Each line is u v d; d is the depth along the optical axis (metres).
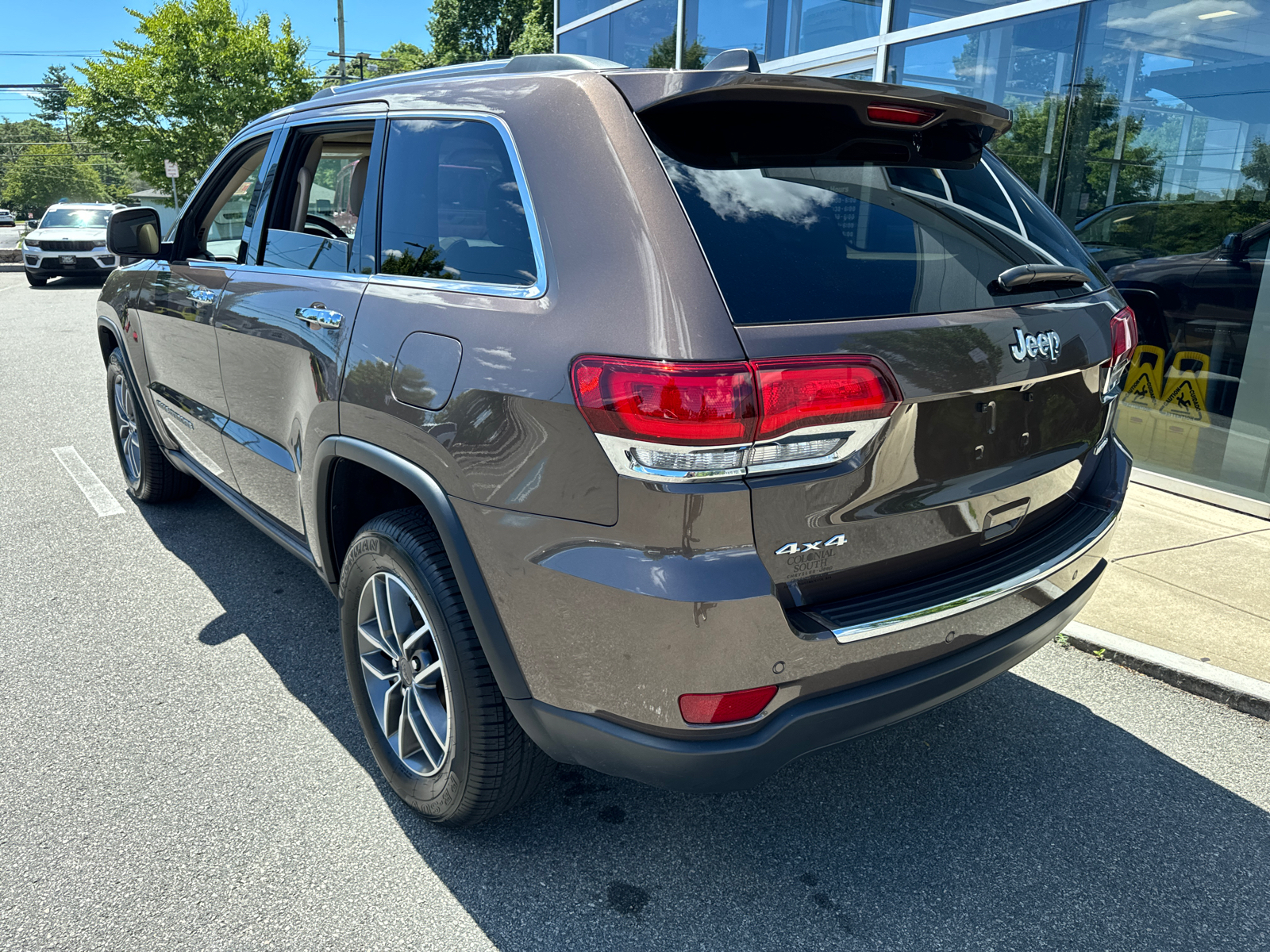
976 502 1.95
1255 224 4.51
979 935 2.02
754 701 1.69
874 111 1.99
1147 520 4.54
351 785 2.50
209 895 2.09
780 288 1.67
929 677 1.88
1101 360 2.18
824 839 2.32
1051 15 5.31
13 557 4.04
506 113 2.05
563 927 2.03
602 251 1.73
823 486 1.67
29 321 12.14
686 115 1.86
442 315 2.01
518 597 1.83
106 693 2.95
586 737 1.83
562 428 1.69
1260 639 3.28
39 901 2.06
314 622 3.46
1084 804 2.46
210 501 4.82
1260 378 4.58
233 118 27.92
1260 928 2.04
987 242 2.07
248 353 2.86
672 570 1.61
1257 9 4.35
